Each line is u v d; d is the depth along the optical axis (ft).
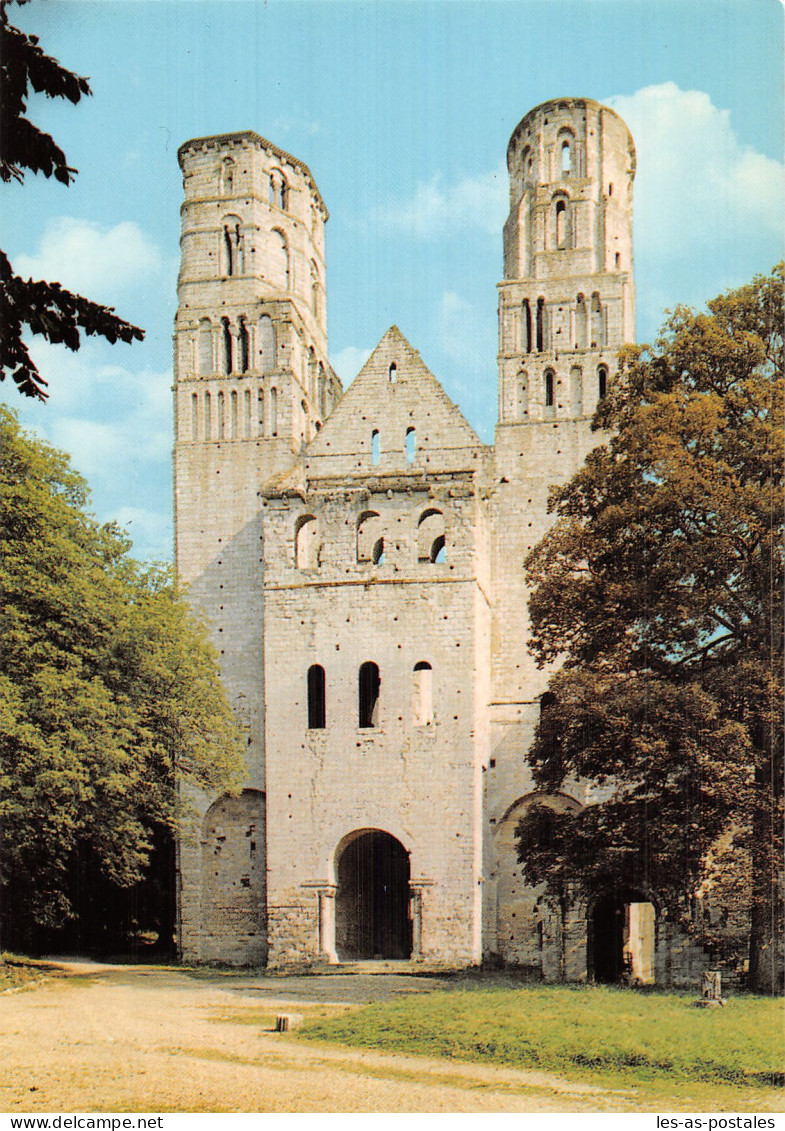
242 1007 171.12
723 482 180.75
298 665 237.45
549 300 262.06
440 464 256.32
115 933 256.32
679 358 192.85
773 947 174.81
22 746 177.99
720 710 176.76
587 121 272.10
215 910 247.29
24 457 190.29
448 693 232.73
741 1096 125.70
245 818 249.96
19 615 182.50
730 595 181.68
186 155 277.03
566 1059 135.85
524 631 250.37
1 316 101.60
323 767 233.76
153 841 259.39
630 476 189.26
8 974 190.39
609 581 189.06
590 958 205.16
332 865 230.89
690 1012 154.30
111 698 199.82
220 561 260.21
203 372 267.80
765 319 192.13
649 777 180.24
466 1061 136.26
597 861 186.09
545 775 192.75
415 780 230.89
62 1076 126.72
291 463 262.06
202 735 225.76
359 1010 161.99
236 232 273.54
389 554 238.48
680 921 181.88
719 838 196.34
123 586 210.18
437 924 226.17
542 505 254.88
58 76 102.22
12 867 200.23
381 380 260.42
